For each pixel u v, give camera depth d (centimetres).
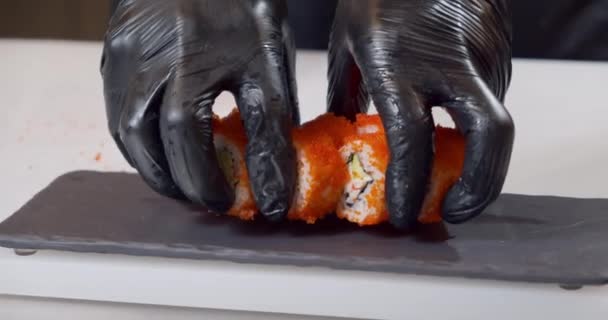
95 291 56
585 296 54
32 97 85
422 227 59
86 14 133
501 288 55
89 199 62
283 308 56
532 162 73
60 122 80
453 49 56
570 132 79
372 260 55
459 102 55
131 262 56
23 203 66
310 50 98
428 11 57
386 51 56
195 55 57
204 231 58
